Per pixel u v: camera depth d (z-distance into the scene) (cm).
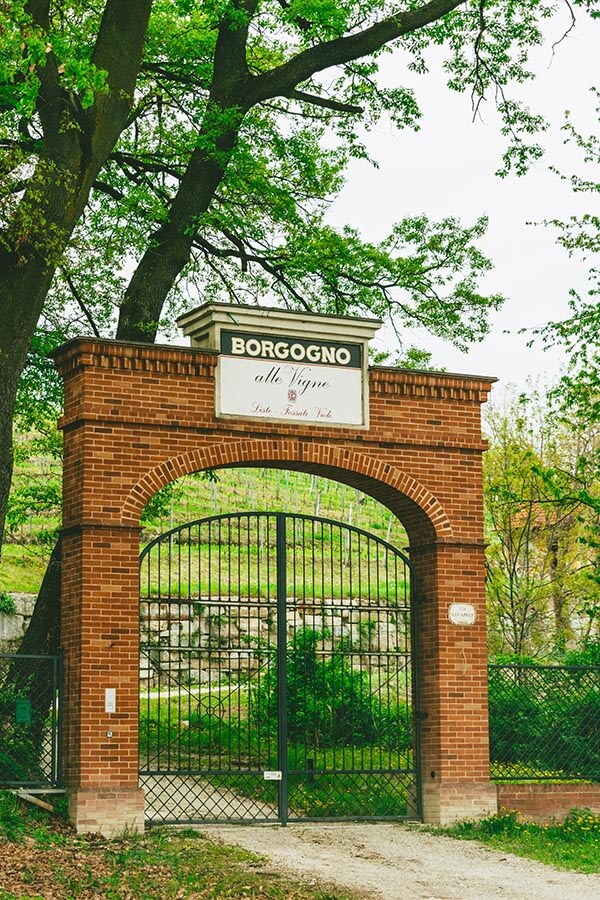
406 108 2312
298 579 3503
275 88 2095
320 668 2286
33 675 1644
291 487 4703
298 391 1738
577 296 2381
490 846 1580
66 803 1553
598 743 1942
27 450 2512
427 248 2405
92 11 2120
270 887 1300
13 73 1544
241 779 2059
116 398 1631
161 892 1259
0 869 1277
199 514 4072
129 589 1600
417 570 1839
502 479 2728
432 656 1786
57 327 2284
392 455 1794
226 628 3048
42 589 1952
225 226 2211
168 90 2294
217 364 1691
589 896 1307
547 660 2664
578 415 2428
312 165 2369
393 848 1552
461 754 1756
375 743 2219
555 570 2695
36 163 1584
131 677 1583
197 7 2120
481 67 2339
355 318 1772
